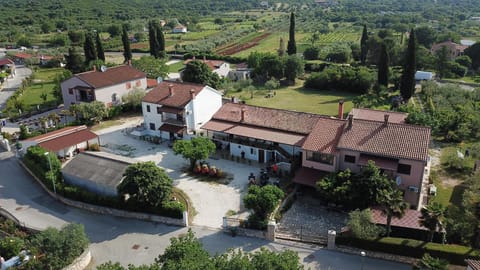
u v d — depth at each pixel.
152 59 120.00
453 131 73.81
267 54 130.50
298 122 64.12
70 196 54.47
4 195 57.62
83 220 50.94
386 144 51.09
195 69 106.56
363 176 47.94
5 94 113.50
